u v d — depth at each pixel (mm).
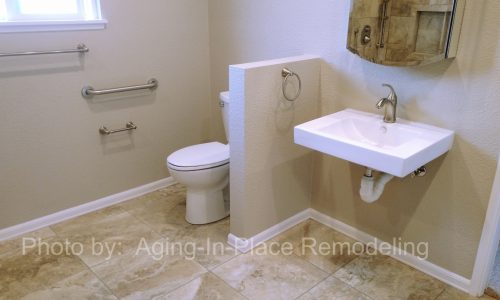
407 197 2186
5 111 2303
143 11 2693
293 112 2346
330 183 2561
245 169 2203
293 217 2629
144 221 2676
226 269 2203
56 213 2641
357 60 2201
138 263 2242
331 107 2408
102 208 2836
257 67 2066
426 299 2004
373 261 2287
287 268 2219
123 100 2760
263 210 2402
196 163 2453
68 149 2596
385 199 2287
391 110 2043
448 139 1884
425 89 1975
